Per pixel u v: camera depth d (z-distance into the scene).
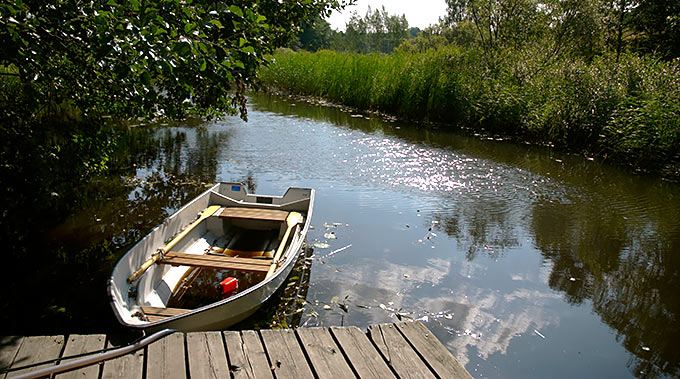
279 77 23.78
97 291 4.85
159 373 2.96
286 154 11.10
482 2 17.94
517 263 5.99
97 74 5.20
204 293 4.73
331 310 4.64
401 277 5.43
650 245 6.71
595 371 3.98
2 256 5.43
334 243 6.32
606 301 5.15
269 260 4.79
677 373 4.00
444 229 7.03
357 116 16.97
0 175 5.34
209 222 6.11
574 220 7.62
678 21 16.34
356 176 9.60
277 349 3.29
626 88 11.84
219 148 11.38
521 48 16.09
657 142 10.56
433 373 3.08
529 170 10.46
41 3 3.40
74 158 6.00
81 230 6.35
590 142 12.31
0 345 3.23
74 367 2.94
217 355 3.19
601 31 17.33
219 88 5.55
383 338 3.47
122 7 3.38
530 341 4.35
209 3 4.27
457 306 4.86
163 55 3.54
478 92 15.05
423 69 16.48
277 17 6.56
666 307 5.07
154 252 4.83
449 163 10.83
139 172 9.19
